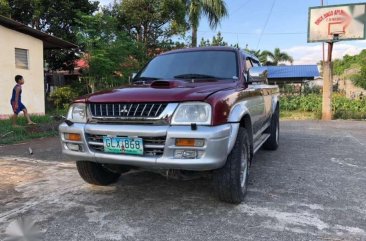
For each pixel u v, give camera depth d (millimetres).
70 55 21812
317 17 15297
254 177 5055
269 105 6141
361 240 3084
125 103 3598
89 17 17469
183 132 3324
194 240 3082
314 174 5230
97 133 3658
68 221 3496
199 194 4258
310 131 10336
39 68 14812
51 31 20578
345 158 6371
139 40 21625
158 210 3770
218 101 3459
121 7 20953
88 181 4488
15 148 7316
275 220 3494
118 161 3588
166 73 4824
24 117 11641
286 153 6836
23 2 19312
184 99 3424
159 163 3416
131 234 3209
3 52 13211
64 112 15367
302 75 31891
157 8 20625
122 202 4023
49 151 6980
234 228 3314
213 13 21297
